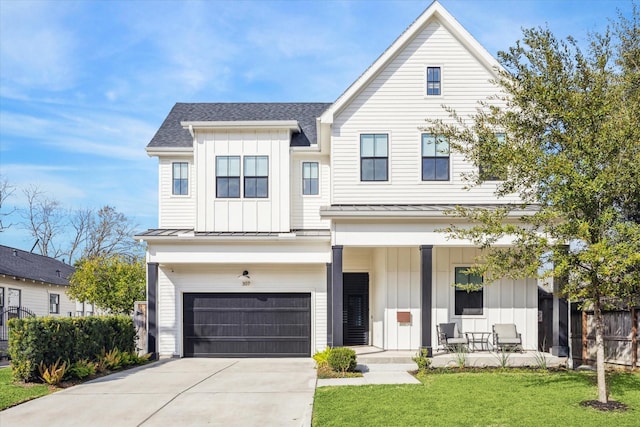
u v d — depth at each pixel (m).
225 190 18.95
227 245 18.00
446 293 17.30
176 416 9.95
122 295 23.08
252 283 19.02
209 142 19.06
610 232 9.70
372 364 15.02
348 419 9.14
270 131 19.11
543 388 11.57
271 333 18.91
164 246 18.02
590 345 15.81
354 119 17.52
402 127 17.44
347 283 19.31
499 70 12.99
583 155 9.59
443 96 17.41
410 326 17.20
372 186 17.31
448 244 15.55
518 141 10.49
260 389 12.38
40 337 12.97
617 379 12.62
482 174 11.20
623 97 10.66
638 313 14.30
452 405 10.02
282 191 18.92
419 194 17.27
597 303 10.22
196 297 19.05
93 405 10.84
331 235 16.06
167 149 19.52
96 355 15.04
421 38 17.59
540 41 10.26
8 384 12.74
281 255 18.02
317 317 18.91
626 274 9.79
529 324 17.17
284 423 9.41
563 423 8.73
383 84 17.58
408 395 10.97
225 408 10.52
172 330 18.89
